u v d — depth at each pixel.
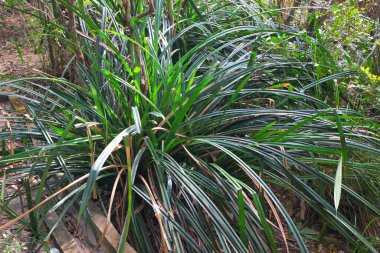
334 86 2.84
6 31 4.64
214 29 3.40
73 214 2.23
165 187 2.00
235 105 2.69
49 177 2.22
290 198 2.54
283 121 2.44
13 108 3.29
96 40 2.65
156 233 2.17
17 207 2.27
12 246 1.96
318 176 2.04
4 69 4.06
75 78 3.33
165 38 2.91
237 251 1.74
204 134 2.38
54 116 2.45
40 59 4.04
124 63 2.26
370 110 2.85
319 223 2.45
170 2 2.97
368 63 3.06
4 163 2.26
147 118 2.29
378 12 3.86
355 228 2.04
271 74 2.88
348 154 2.20
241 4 3.73
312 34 3.55
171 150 2.29
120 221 2.20
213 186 2.06
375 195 2.40
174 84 2.38
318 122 2.32
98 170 1.70
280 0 4.00
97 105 2.17
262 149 2.09
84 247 2.03
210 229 1.98
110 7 3.16
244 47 3.08
